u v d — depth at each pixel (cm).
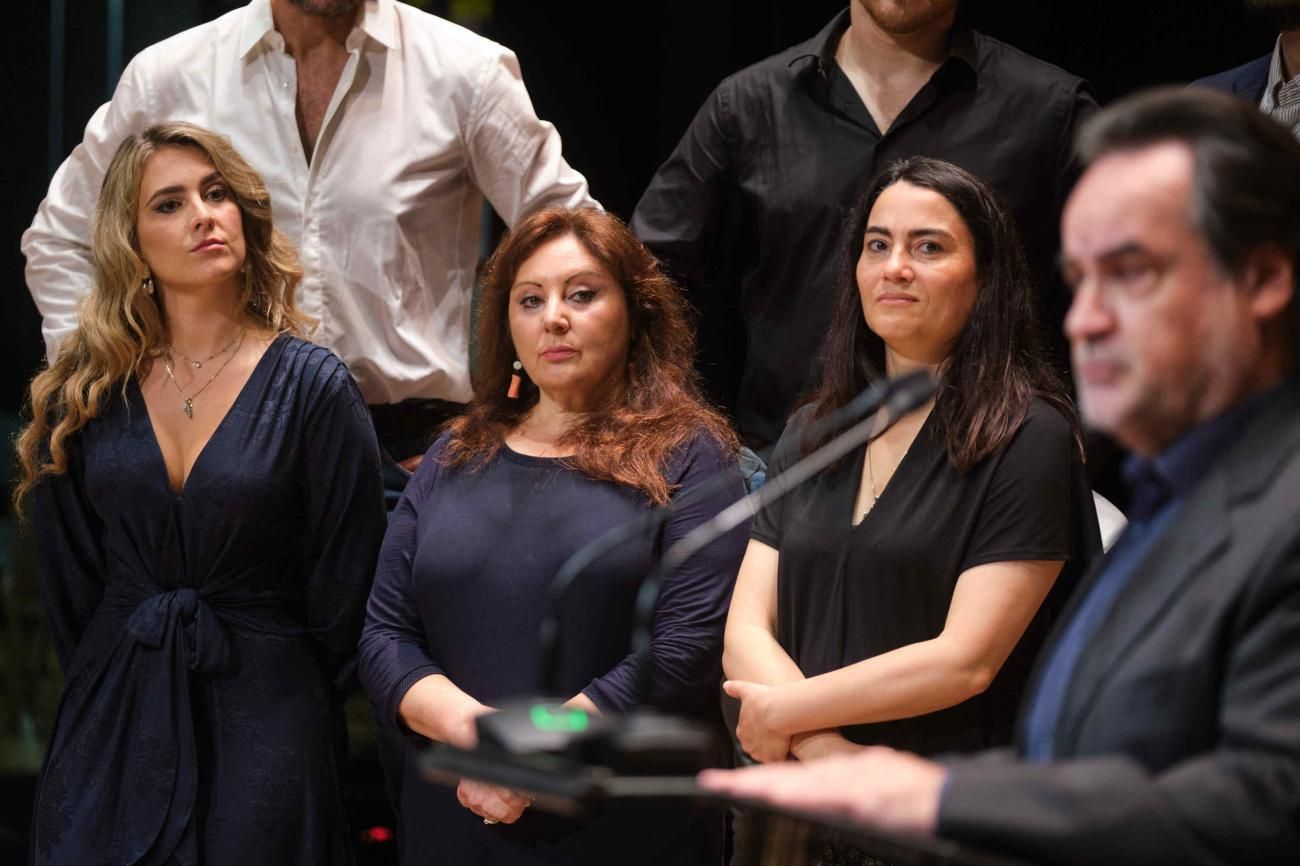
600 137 1514
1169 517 454
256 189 976
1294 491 419
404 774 880
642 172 1509
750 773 434
